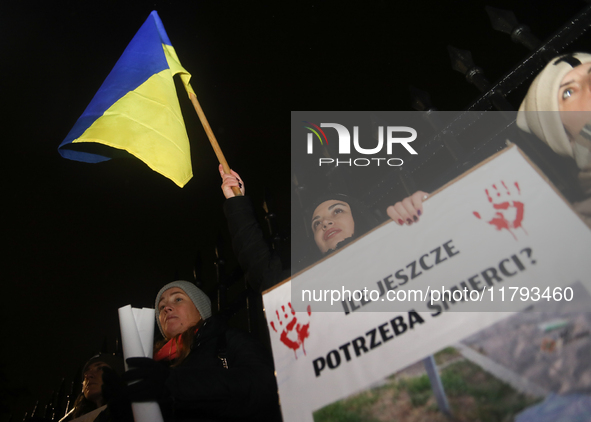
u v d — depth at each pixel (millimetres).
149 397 1125
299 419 992
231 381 1318
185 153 2004
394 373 944
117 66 2203
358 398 953
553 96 1391
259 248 1764
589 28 1666
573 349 812
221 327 1691
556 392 792
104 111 2020
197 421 1329
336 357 1029
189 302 2123
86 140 1937
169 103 2076
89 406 2229
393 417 898
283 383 1063
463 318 935
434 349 930
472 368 877
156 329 2631
